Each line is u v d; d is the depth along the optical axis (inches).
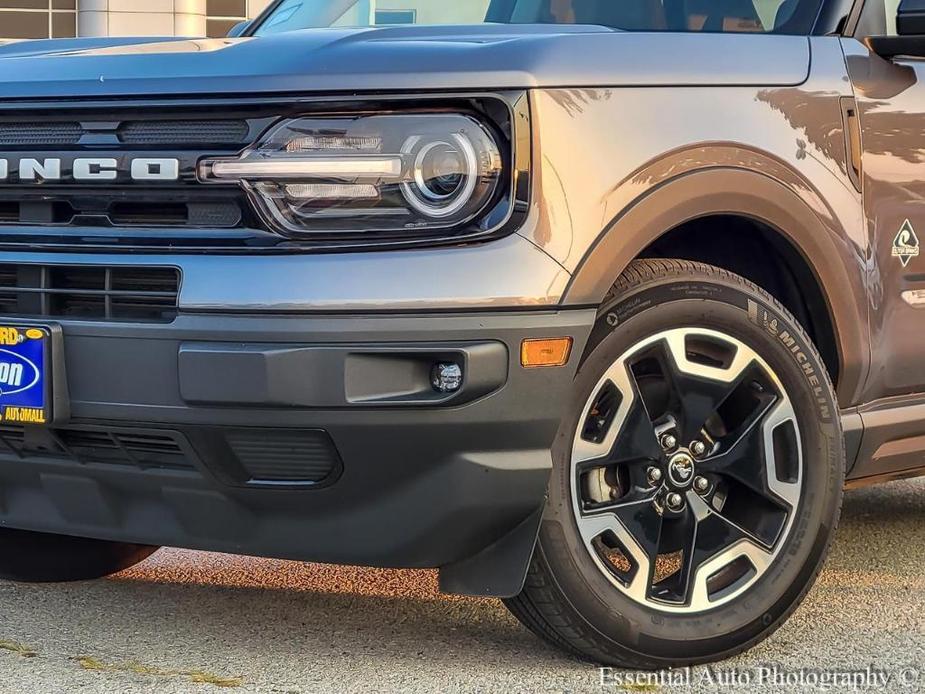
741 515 106.2
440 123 89.7
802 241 105.8
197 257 90.1
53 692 94.7
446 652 104.7
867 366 113.4
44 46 110.3
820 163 107.1
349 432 88.5
